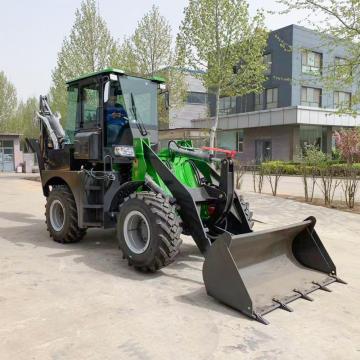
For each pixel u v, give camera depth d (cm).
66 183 671
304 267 508
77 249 619
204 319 375
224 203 529
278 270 476
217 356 312
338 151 2258
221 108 3253
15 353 308
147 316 378
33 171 3186
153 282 472
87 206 588
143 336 339
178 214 504
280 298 418
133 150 553
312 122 2644
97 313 382
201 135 1720
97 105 607
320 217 920
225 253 401
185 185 532
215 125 1504
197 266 536
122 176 584
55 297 420
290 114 2620
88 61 1788
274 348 328
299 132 2784
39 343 324
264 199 1164
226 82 1465
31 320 365
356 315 399
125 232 507
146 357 307
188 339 337
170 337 339
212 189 539
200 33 1417
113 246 640
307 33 2683
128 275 496
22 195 1353
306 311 403
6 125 4291
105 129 595
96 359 303
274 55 2798
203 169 580
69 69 1803
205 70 1487
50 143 711
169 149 577
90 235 717
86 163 642
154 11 1839
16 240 678
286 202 1114
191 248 630
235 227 558
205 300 420
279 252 500
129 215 501
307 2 1046
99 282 469
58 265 535
